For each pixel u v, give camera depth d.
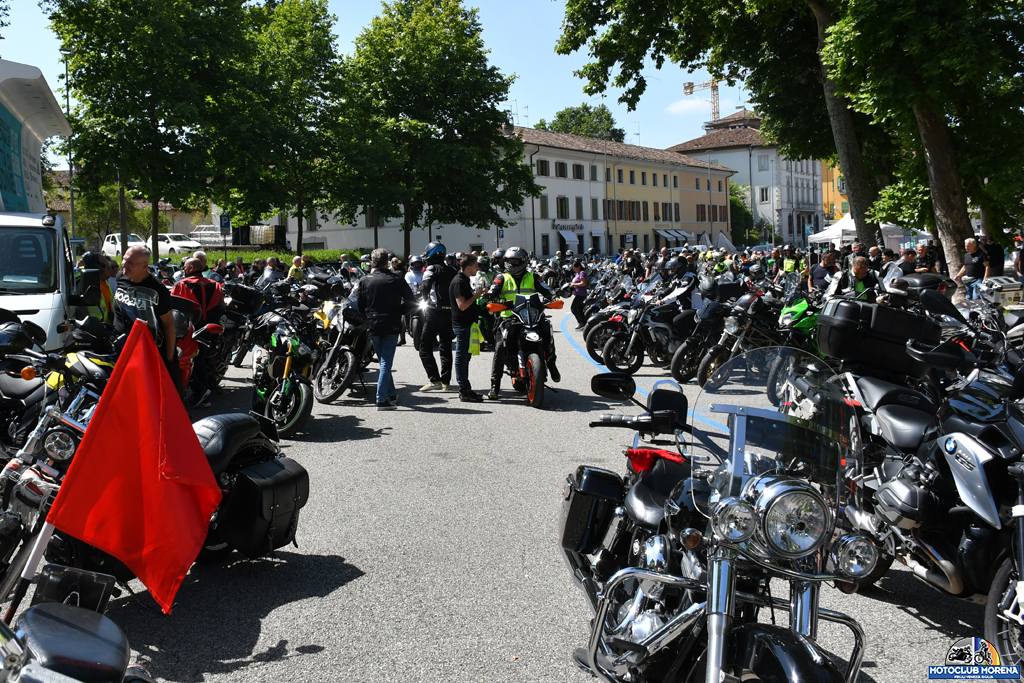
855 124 29.50
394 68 49.56
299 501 5.22
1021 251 23.00
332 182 45.69
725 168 95.06
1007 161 20.09
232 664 4.05
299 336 9.20
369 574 5.18
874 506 4.64
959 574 4.19
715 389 3.49
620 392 3.99
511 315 11.07
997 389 4.38
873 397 4.92
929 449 4.45
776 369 3.44
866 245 23.73
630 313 13.43
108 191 36.00
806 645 2.81
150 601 4.79
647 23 24.31
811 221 116.12
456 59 49.78
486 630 4.40
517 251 11.19
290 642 4.28
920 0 17.84
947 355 4.91
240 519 5.00
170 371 7.13
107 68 31.22
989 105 20.03
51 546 4.45
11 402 6.61
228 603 4.77
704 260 31.53
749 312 11.16
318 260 45.81
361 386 11.76
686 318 12.89
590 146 76.00
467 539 5.78
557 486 7.05
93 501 4.07
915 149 21.83
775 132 32.69
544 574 5.15
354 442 8.86
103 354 5.03
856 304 5.30
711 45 25.73
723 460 3.26
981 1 18.16
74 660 2.11
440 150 47.91
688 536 3.01
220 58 33.03
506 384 12.73
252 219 36.22
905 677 3.91
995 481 4.08
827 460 3.24
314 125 43.72
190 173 32.25
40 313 9.98
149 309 6.86
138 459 4.15
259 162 35.12
